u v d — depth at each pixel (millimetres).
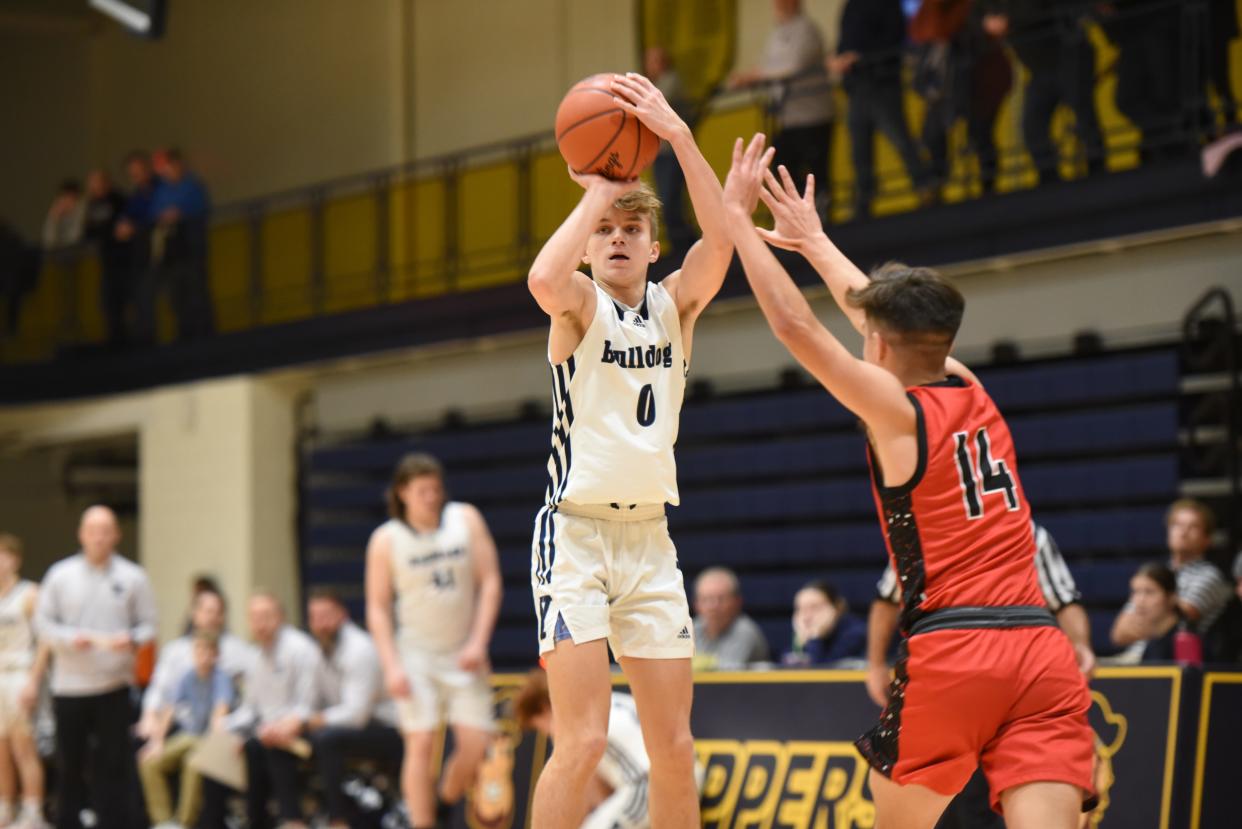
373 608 9906
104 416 19406
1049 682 4703
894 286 5012
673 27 17547
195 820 12008
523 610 15297
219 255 21734
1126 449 11930
